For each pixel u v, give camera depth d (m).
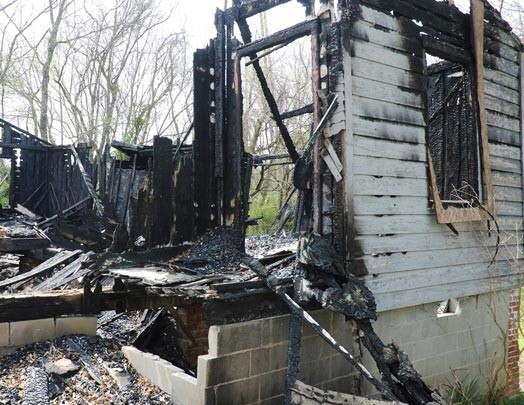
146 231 5.41
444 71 7.20
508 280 6.56
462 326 6.11
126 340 5.90
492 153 6.36
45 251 8.20
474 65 6.11
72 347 4.77
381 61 4.94
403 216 5.13
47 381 4.20
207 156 6.06
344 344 4.86
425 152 5.39
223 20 6.07
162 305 5.11
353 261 4.57
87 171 12.69
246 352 4.13
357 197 4.66
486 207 5.95
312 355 4.56
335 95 4.57
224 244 5.60
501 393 6.16
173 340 6.33
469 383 6.14
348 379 4.85
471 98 6.14
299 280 4.34
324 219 4.69
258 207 17.89
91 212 6.86
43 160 14.77
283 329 4.41
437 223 5.52
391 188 5.00
